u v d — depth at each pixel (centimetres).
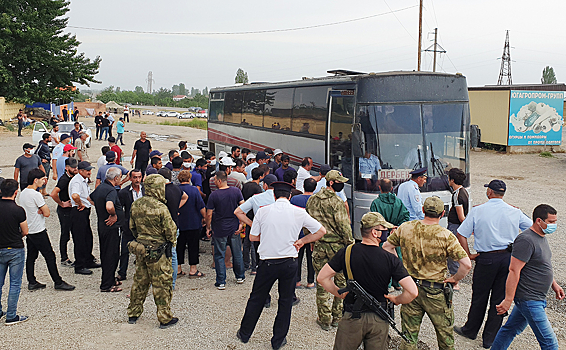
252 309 562
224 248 749
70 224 842
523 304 480
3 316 631
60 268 838
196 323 622
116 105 8444
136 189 776
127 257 781
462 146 948
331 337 590
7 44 3647
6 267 608
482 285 565
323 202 606
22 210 606
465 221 575
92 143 3109
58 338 566
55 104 4709
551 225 464
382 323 411
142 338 574
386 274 405
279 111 1312
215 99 1948
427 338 593
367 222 407
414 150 912
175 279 758
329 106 1034
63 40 4100
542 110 2639
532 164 2356
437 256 459
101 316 636
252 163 1083
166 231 584
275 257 549
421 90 927
